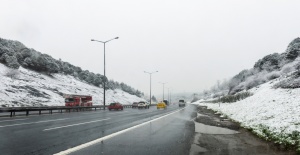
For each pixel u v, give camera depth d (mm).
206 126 18641
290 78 40719
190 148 10070
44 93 74375
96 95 108938
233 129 16969
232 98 59469
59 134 13273
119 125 18281
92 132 14188
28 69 99812
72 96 51344
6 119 23469
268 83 57719
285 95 29672
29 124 18516
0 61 85625
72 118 25094
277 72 72688
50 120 22375
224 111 36250
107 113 36125
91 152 8906
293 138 11469
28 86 75625
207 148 10172
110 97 118375
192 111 43031
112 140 11633
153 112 39656
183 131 15500
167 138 12539
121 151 9180
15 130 14797
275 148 10430
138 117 27344
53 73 112500
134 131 15117
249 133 15016
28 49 104438
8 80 73250
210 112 39375
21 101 57656
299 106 20172
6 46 96000
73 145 10156
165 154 8875
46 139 11586
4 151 8906
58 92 83750
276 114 19438
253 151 9781
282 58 82438
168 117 27750
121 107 52062
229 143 11500
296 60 67438
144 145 10477
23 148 9461
